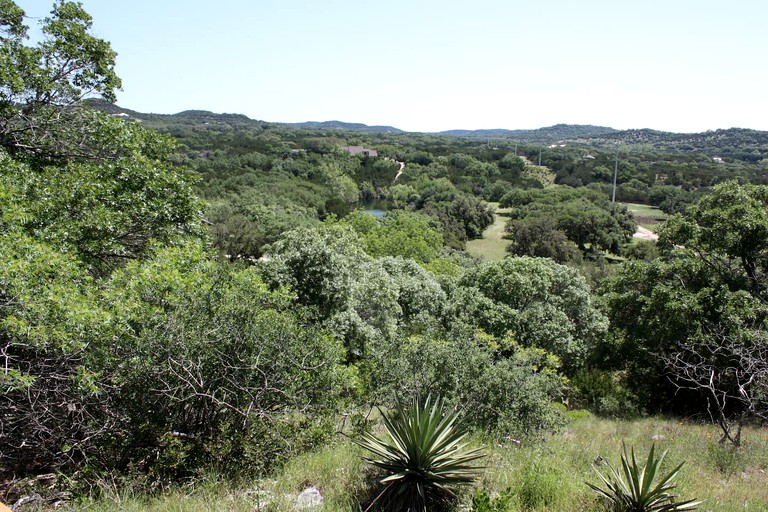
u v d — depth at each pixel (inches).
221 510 188.2
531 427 353.7
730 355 464.1
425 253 1766.7
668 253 751.1
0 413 231.3
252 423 247.8
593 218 2486.5
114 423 238.2
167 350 231.6
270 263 661.3
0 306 227.6
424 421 194.1
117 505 194.5
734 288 634.8
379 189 4180.6
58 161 494.0
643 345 680.4
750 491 262.2
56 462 247.1
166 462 229.9
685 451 349.1
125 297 264.7
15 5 474.0
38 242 301.7
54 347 233.8
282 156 4205.2
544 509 201.5
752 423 489.4
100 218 376.5
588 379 687.1
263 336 257.6
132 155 482.9
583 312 836.6
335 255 675.4
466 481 194.2
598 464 279.3
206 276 294.0
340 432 278.7
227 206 2235.5
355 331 640.4
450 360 362.0
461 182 4138.8
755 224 610.2
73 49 494.3
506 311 721.0
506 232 2896.2
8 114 451.2
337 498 200.4
